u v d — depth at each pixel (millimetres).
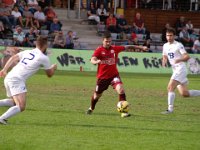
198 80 56062
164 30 73125
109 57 28312
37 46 24984
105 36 28203
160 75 61219
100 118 27422
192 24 82625
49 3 78875
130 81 51250
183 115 29844
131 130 24250
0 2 70688
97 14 78750
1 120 24203
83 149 20141
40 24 70000
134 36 70750
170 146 21188
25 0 75625
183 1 85500
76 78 51906
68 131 23469
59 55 62625
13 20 67875
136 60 64438
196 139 22750
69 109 30359
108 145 20953
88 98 36188
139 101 35656
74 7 83562
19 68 24375
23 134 22438
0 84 42812
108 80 28406
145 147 20859
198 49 72750
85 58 63000
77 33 76375
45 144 20766
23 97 24359
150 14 82500
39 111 29031
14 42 63688
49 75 25078
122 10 81875
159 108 32469
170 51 30766
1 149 19734
